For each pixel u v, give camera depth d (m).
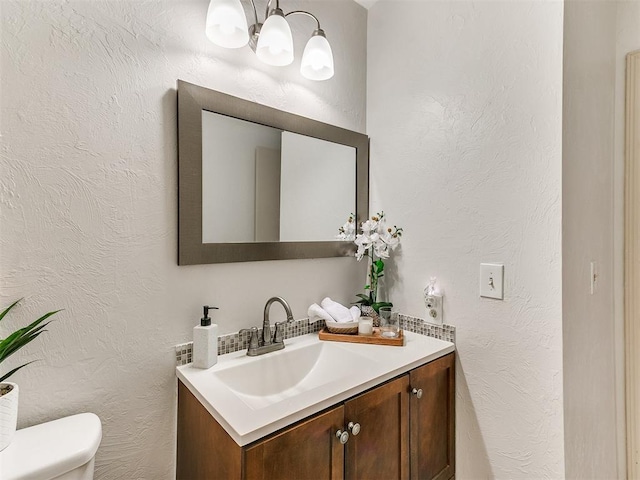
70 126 0.88
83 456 0.73
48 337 0.85
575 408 1.09
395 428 1.05
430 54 1.38
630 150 1.32
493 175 1.19
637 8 1.31
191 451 0.95
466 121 1.26
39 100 0.84
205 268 1.13
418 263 1.43
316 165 1.44
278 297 1.22
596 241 1.23
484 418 1.22
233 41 1.06
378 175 1.59
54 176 0.86
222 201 1.16
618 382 1.37
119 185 0.96
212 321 1.15
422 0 1.41
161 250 1.04
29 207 0.83
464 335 1.27
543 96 1.06
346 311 1.41
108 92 0.94
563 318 1.03
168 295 1.05
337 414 0.88
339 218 1.52
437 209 1.36
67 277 0.88
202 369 1.04
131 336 0.98
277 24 1.10
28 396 0.83
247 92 1.23
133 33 0.98
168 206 1.05
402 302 1.50
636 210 1.31
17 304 0.81
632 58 1.31
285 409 0.80
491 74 1.19
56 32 0.86
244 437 0.71
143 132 1.00
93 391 0.92
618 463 1.37
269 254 1.28
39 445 0.74
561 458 1.03
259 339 1.22
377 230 1.54
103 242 0.93
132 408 0.98
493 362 1.19
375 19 1.62
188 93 1.07
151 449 1.01
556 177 1.03
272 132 1.30
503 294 1.16
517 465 1.13
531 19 1.09
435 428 1.21
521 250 1.12
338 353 1.26
